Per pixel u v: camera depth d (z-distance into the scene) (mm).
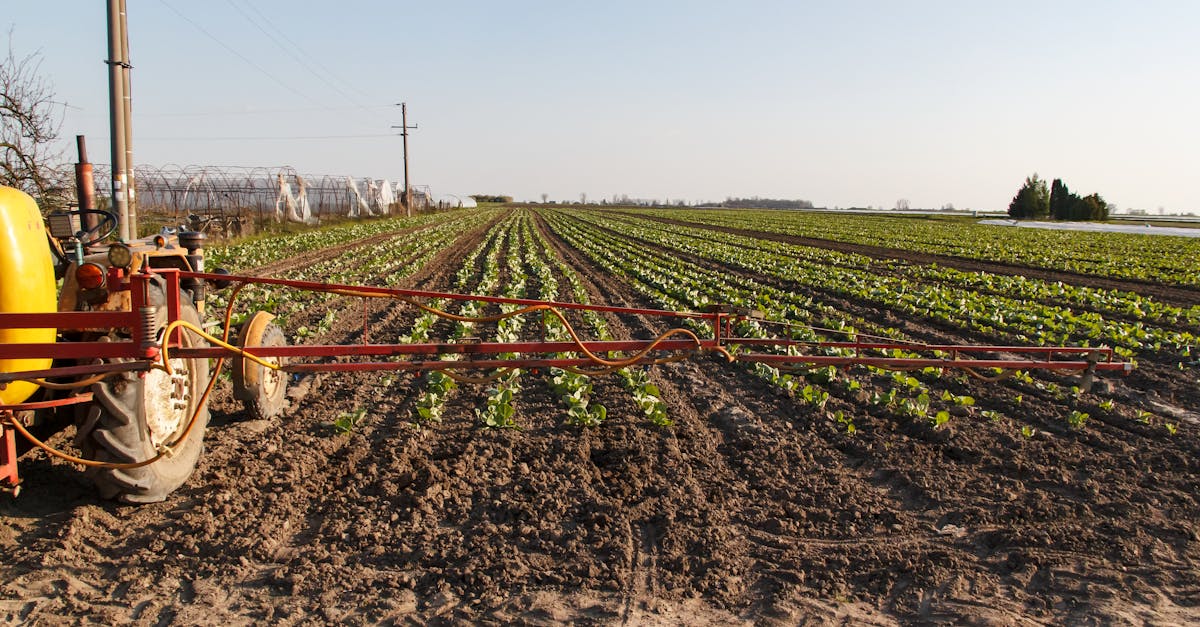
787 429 7754
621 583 4688
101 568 4742
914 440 7395
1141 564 4953
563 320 5672
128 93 15641
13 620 4172
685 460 6781
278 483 6020
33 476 5875
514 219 65562
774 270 24672
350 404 8320
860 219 77500
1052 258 31109
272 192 42188
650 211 104625
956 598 4551
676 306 16203
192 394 6016
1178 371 10703
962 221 73688
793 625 4277
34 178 16859
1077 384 9766
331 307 15242
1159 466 6754
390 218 58125
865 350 11312
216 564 4805
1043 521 5574
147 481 5305
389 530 5320
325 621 4246
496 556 4957
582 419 7652
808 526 5516
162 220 29391
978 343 13125
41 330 5074
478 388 8930
